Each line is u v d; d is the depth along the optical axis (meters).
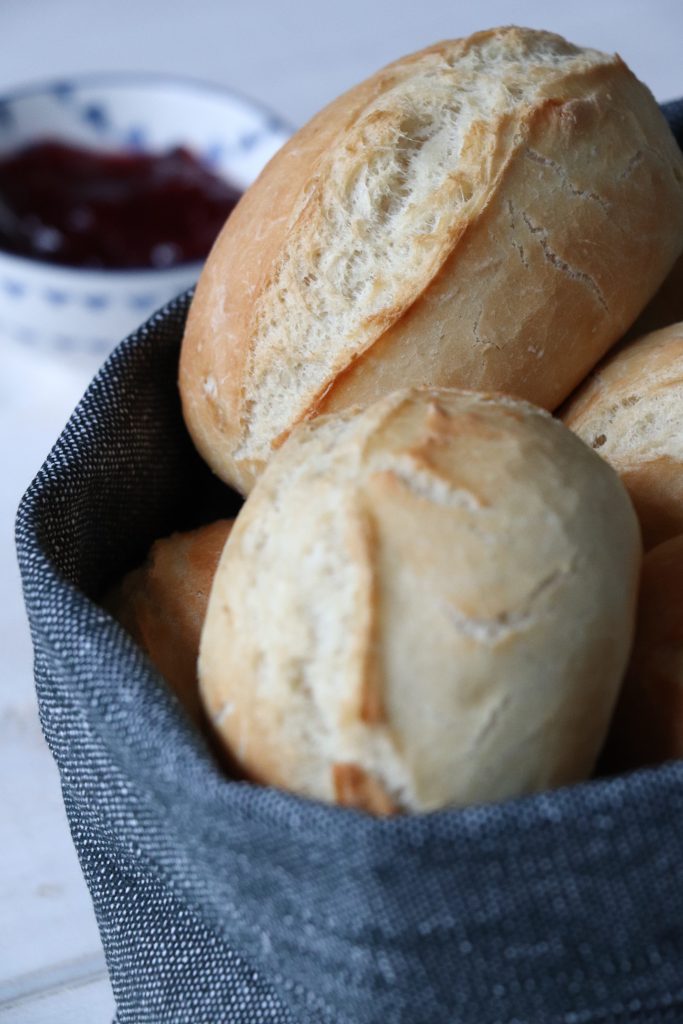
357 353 0.43
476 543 0.37
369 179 0.44
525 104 0.44
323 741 0.37
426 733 0.37
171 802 0.38
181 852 0.39
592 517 0.38
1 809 0.50
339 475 0.38
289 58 0.87
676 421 0.43
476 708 0.37
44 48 0.90
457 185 0.43
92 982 0.47
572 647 0.37
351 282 0.43
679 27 0.83
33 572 0.40
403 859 0.36
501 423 0.39
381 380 0.43
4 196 0.70
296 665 0.38
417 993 0.38
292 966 0.39
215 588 0.39
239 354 0.44
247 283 0.44
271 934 0.39
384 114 0.44
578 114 0.44
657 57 0.80
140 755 0.38
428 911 0.37
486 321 0.43
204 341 0.45
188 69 0.86
